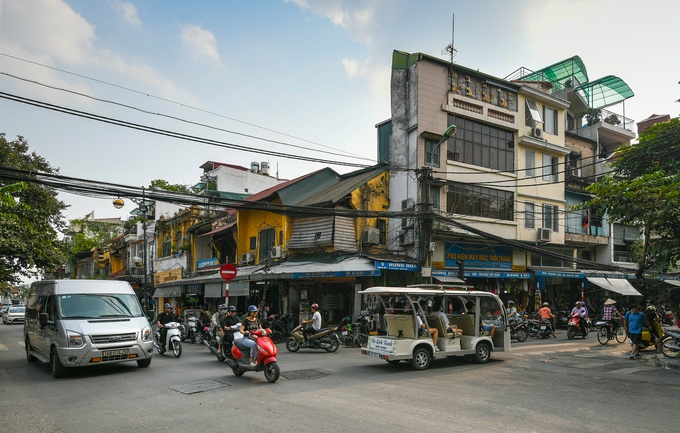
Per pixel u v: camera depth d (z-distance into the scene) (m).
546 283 25.41
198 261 29.39
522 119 24.34
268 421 6.27
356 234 20.23
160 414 6.71
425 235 17.45
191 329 17.09
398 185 21.25
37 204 24.48
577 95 30.28
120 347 10.20
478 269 21.67
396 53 22.44
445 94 21.75
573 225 26.58
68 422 6.38
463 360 12.12
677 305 14.52
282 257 20.89
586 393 8.02
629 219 12.07
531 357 12.73
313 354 13.84
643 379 9.43
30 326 12.50
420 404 7.19
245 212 24.53
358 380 9.32
